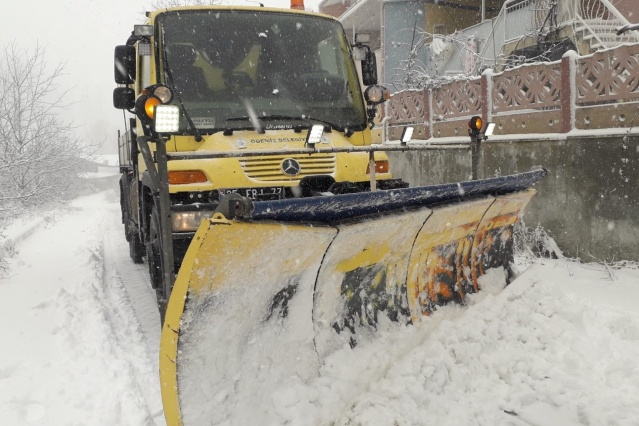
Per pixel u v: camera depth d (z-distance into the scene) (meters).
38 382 3.83
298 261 2.97
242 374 2.78
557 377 3.63
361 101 5.36
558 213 7.04
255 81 5.00
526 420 3.15
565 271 6.32
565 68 6.89
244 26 5.14
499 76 8.16
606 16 11.23
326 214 3.06
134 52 4.91
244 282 2.76
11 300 5.93
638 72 6.02
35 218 14.65
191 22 4.97
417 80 11.91
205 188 4.13
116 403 3.46
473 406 3.25
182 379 2.59
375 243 3.45
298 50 5.24
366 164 4.69
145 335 4.82
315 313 3.19
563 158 6.93
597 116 6.61
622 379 3.64
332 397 2.94
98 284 6.72
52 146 18.75
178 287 2.55
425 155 9.99
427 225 3.78
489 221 4.63
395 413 2.93
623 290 5.54
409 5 19.00
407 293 3.91
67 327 5.00
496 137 8.01
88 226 13.66
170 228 3.48
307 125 4.86
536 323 4.29
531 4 12.61
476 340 3.83
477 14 19.61
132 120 6.06
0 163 16.41
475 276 4.65
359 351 3.34
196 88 4.77
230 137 4.50
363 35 5.55
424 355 3.45
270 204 2.63
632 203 6.14
